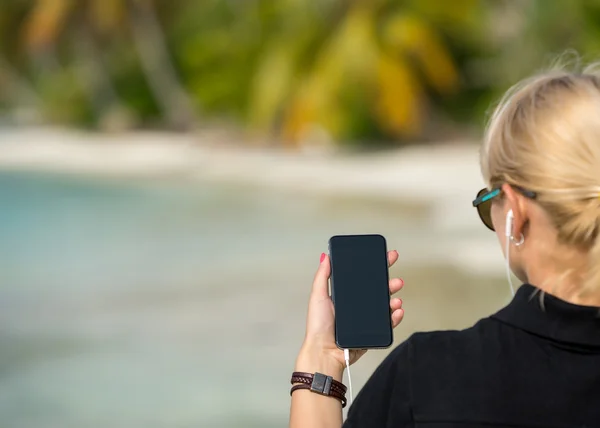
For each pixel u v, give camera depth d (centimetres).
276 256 2136
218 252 2255
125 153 5778
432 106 5625
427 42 5184
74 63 7669
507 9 5156
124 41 7244
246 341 1309
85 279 1950
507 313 242
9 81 8400
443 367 238
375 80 5144
